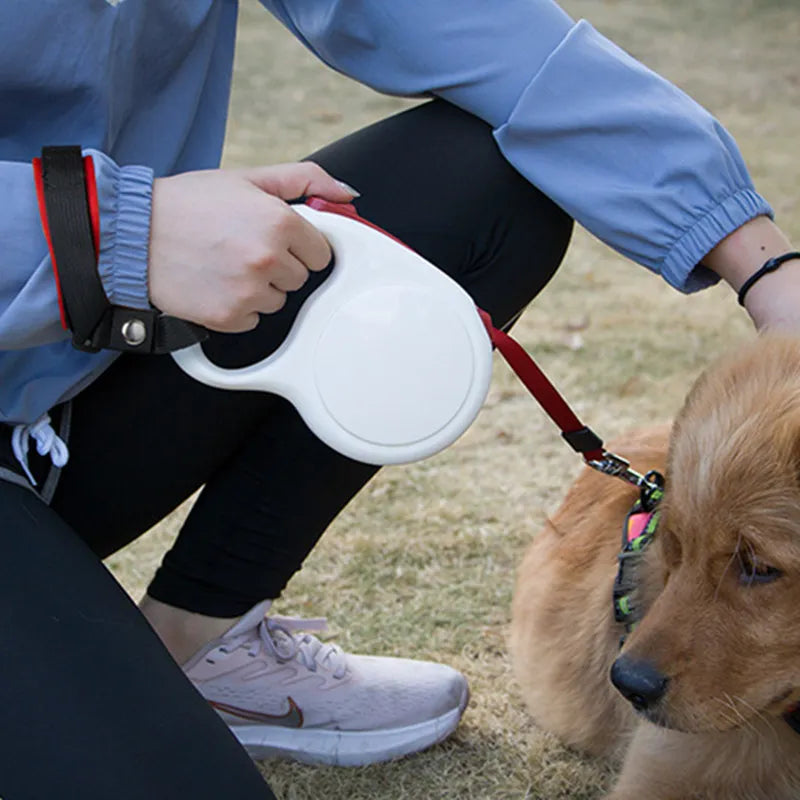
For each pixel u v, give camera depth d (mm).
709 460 1649
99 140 1570
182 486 1822
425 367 1421
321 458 1797
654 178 1694
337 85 8766
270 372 1432
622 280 5039
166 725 1294
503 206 1826
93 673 1296
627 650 1667
